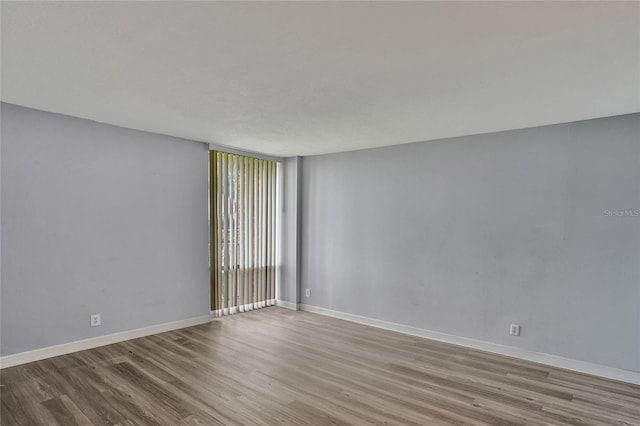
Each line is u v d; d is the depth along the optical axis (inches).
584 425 96.4
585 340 130.6
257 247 216.2
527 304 143.0
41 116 130.6
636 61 81.7
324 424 94.3
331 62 85.1
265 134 162.2
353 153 199.2
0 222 122.3
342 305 202.5
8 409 99.1
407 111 123.7
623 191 124.5
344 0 59.2
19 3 60.9
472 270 157.1
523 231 144.6
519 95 106.1
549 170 139.1
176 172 172.9
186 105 120.8
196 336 165.0
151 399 105.9
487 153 153.9
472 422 96.7
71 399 105.0
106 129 148.3
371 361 139.3
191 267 180.2
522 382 121.7
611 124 126.9
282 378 122.2
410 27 68.2
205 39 74.6
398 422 96.0
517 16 63.8
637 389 117.5
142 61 86.0
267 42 75.5
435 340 166.6
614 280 125.6
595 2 58.9
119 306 153.6
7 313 124.2
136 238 158.7
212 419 95.8
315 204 216.1
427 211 170.9
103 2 60.7
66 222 137.6
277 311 215.0
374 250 189.5
